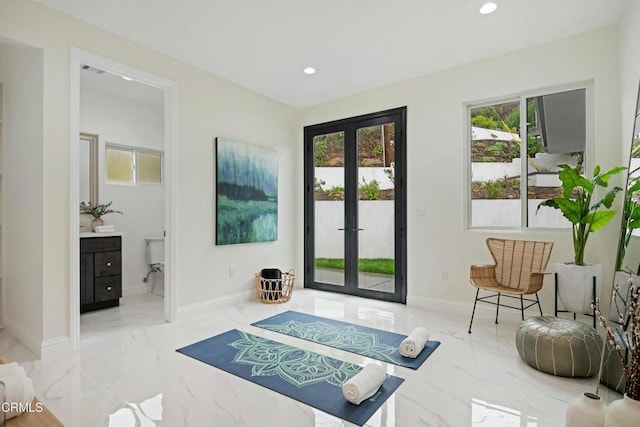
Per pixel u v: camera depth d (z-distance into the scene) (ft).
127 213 15.24
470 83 12.00
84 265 12.57
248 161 14.03
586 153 10.37
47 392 6.89
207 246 12.54
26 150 9.12
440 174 12.64
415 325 10.98
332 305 13.43
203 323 11.21
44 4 8.44
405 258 13.51
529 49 10.93
